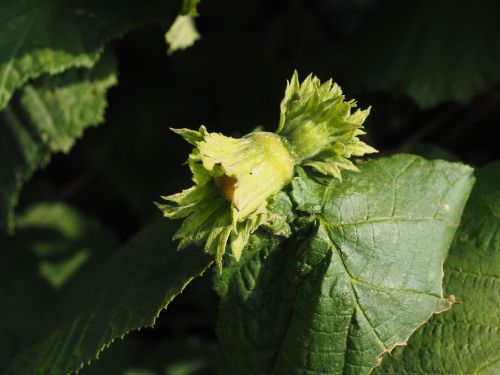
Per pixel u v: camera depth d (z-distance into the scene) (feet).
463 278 0.98
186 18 1.14
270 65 1.35
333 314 0.94
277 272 0.96
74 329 1.06
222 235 0.88
